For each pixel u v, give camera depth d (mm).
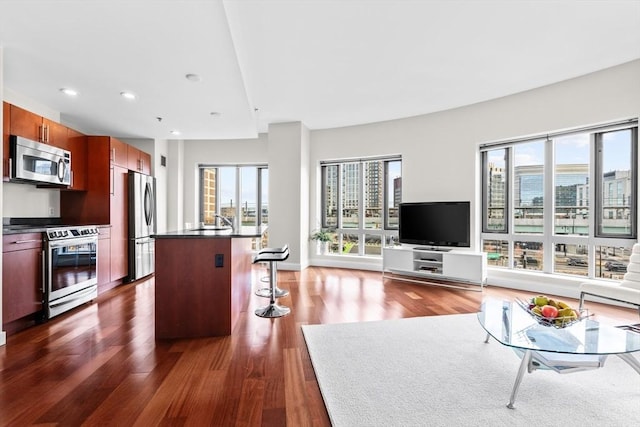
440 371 2082
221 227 4344
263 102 4543
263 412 1658
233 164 6676
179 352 2367
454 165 4820
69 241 3262
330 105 4672
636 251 2951
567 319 1803
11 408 1676
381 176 5785
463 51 3115
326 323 2992
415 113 5051
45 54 2588
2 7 1984
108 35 2314
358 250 5977
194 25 2191
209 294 2699
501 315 2191
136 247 4699
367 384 1916
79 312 3305
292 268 5672
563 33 2812
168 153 6246
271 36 2814
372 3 2387
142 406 1698
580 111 3711
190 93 3420
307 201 5945
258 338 2639
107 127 4773
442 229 4672
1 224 2479
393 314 3266
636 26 2707
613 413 1638
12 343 2514
